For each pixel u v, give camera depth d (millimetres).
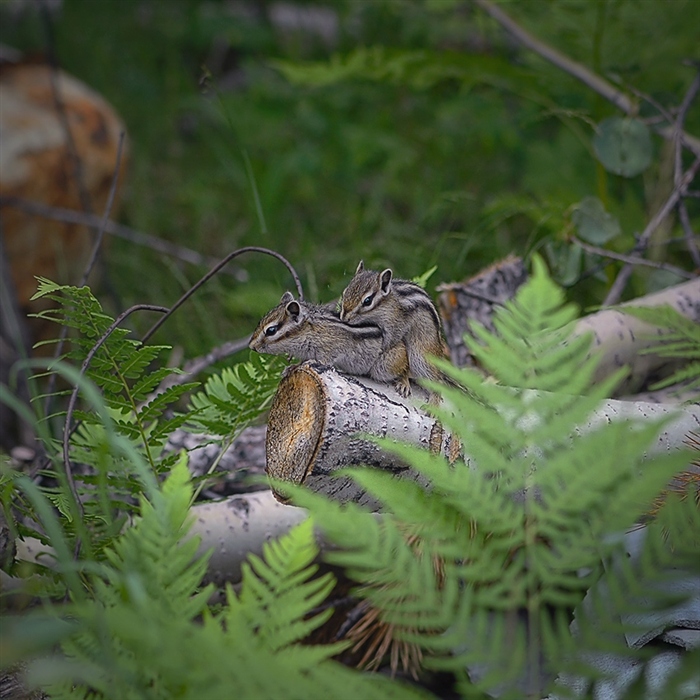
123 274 14242
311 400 5820
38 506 4578
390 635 6816
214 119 19641
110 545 6012
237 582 7562
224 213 16406
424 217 12539
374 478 4031
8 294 11578
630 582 3672
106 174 14477
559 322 4062
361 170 17125
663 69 12586
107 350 6398
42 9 14508
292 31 23062
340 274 11570
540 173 15367
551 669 3590
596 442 3852
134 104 20406
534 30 13336
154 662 3572
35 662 4465
